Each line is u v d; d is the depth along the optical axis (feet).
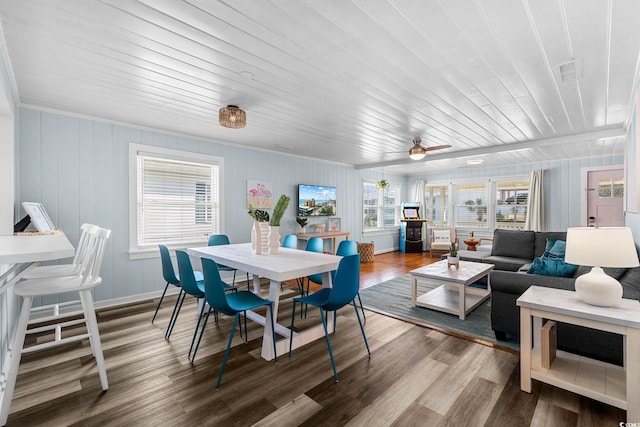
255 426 5.16
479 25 5.55
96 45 6.17
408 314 10.79
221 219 14.88
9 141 8.30
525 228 21.80
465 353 7.80
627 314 5.30
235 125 9.87
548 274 8.70
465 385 6.38
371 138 14.05
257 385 6.37
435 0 4.86
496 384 6.41
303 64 7.02
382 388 6.27
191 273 7.85
